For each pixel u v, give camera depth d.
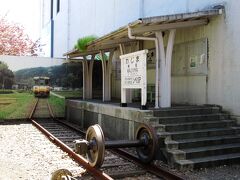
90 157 7.24
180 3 12.18
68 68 18.02
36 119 17.39
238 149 8.30
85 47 14.25
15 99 17.08
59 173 5.35
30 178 6.65
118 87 17.88
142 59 9.46
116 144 7.49
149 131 7.59
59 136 12.20
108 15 19.61
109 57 15.21
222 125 9.16
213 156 7.91
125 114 9.99
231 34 9.55
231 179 6.70
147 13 14.86
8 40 26.05
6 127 14.44
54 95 17.77
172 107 9.74
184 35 11.60
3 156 8.57
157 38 9.78
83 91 17.84
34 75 17.42
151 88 13.88
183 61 11.67
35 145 10.11
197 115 9.27
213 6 10.27
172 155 7.58
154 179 6.78
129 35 9.30
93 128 7.15
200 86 10.81
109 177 6.31
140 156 7.83
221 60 9.92
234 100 9.45
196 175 6.95
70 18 28.58
